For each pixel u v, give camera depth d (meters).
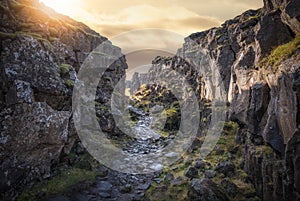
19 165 5.66
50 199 5.72
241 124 8.65
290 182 4.66
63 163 7.35
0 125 5.26
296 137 4.34
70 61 9.57
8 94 5.57
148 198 6.46
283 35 6.76
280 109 5.23
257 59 7.44
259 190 5.92
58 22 9.32
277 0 6.91
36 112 5.99
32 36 6.91
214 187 6.00
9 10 7.21
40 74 6.44
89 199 6.11
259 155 6.07
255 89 6.82
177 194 6.54
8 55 5.89
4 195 5.24
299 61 4.75
